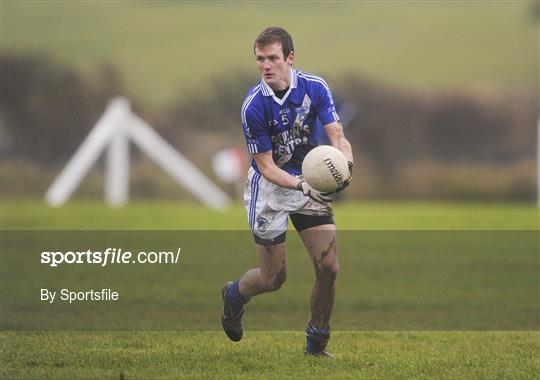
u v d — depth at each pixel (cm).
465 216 7819
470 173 13425
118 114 10062
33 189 13175
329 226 2356
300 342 2648
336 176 2217
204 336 2738
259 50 2259
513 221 7325
